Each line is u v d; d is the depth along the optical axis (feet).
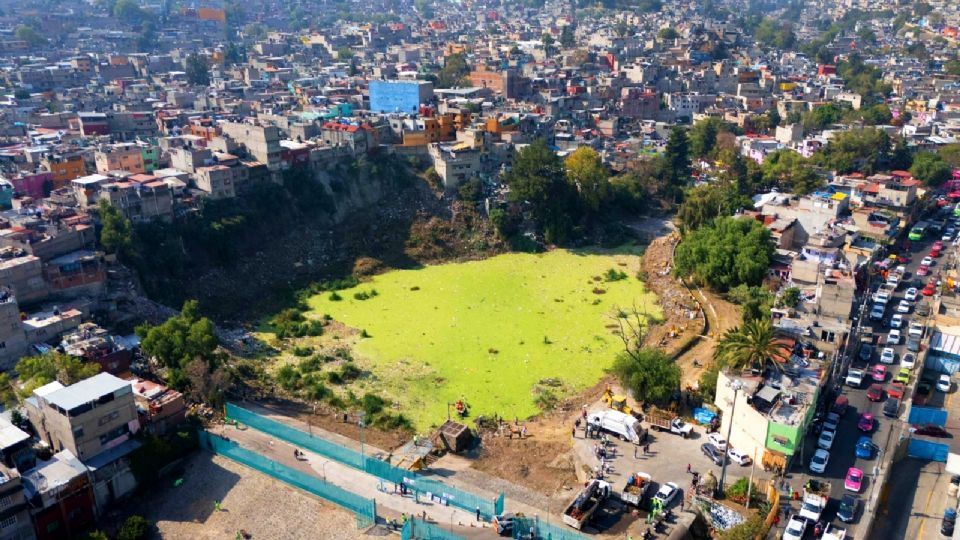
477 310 459.32
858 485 257.14
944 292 406.21
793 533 233.14
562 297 479.82
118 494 270.87
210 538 256.73
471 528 254.47
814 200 503.20
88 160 528.63
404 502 269.64
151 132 652.07
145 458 277.85
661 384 315.78
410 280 511.81
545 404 347.36
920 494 261.65
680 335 404.57
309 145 589.32
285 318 440.04
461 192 593.42
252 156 558.15
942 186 615.57
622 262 543.80
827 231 472.03
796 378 295.28
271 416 330.34
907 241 520.01
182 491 278.67
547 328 432.66
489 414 338.34
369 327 434.71
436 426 328.70
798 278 422.41
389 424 327.06
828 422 294.25
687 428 298.15
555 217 571.69
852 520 242.78
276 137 549.95
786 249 489.67
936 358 350.23
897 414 306.76
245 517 265.54
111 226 424.46
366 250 547.08
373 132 613.93
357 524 257.75
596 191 594.65
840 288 364.79
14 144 572.51
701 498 254.27
